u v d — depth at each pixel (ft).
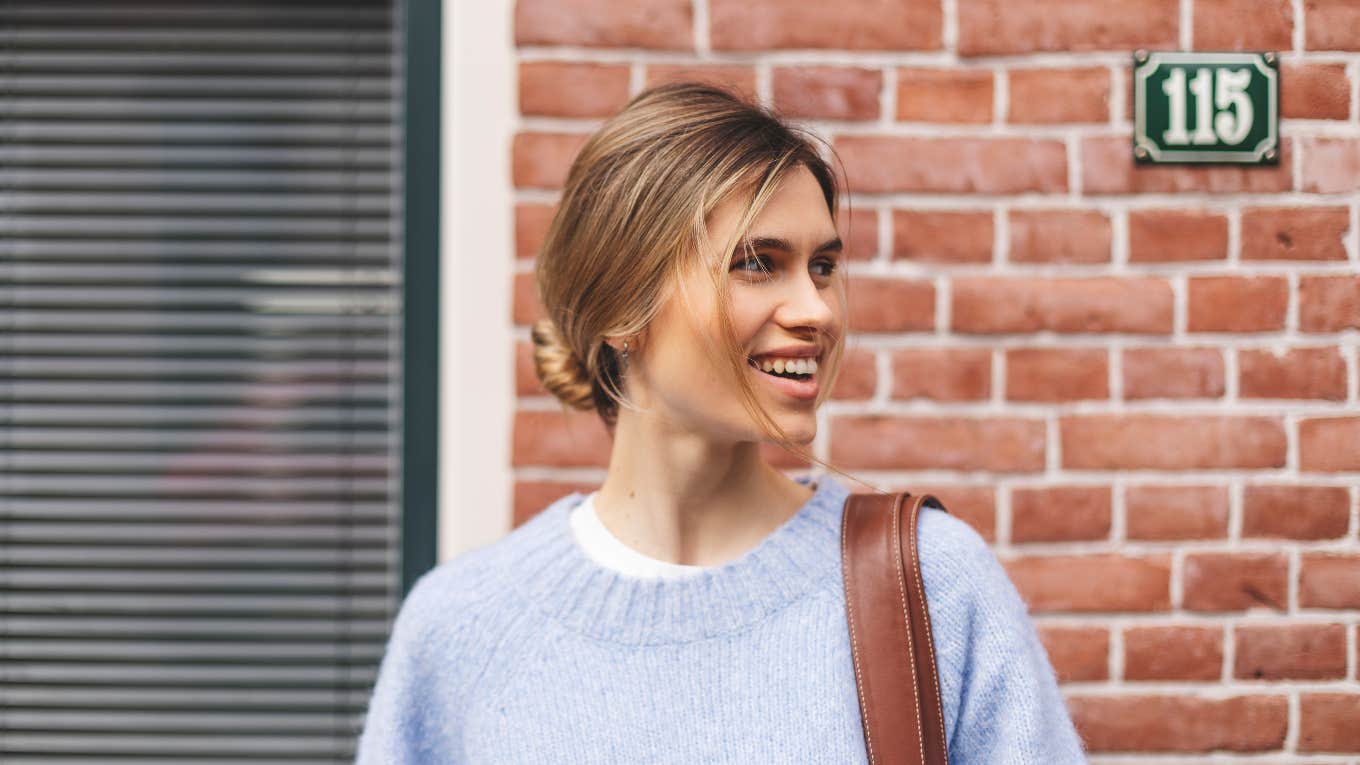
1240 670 5.32
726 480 3.70
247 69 6.45
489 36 5.43
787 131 3.50
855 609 3.48
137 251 6.42
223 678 6.39
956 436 5.38
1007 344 5.38
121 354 6.42
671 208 3.35
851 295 5.39
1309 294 5.33
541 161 5.41
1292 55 5.35
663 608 3.62
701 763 3.41
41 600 6.40
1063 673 5.34
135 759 6.39
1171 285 5.36
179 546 6.40
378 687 4.11
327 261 6.45
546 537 3.92
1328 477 5.31
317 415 6.42
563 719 3.57
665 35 5.40
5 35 6.41
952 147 5.39
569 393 3.99
